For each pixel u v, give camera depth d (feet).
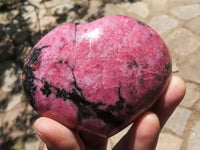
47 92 0.31
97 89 0.30
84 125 0.31
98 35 0.31
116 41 0.31
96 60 0.30
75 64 0.31
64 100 0.30
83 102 0.30
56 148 0.31
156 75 0.32
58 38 0.32
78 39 0.32
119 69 0.30
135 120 0.34
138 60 0.31
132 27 0.33
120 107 0.30
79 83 0.30
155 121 0.33
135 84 0.31
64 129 0.31
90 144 0.40
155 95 0.32
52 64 0.31
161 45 0.33
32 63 0.32
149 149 0.33
